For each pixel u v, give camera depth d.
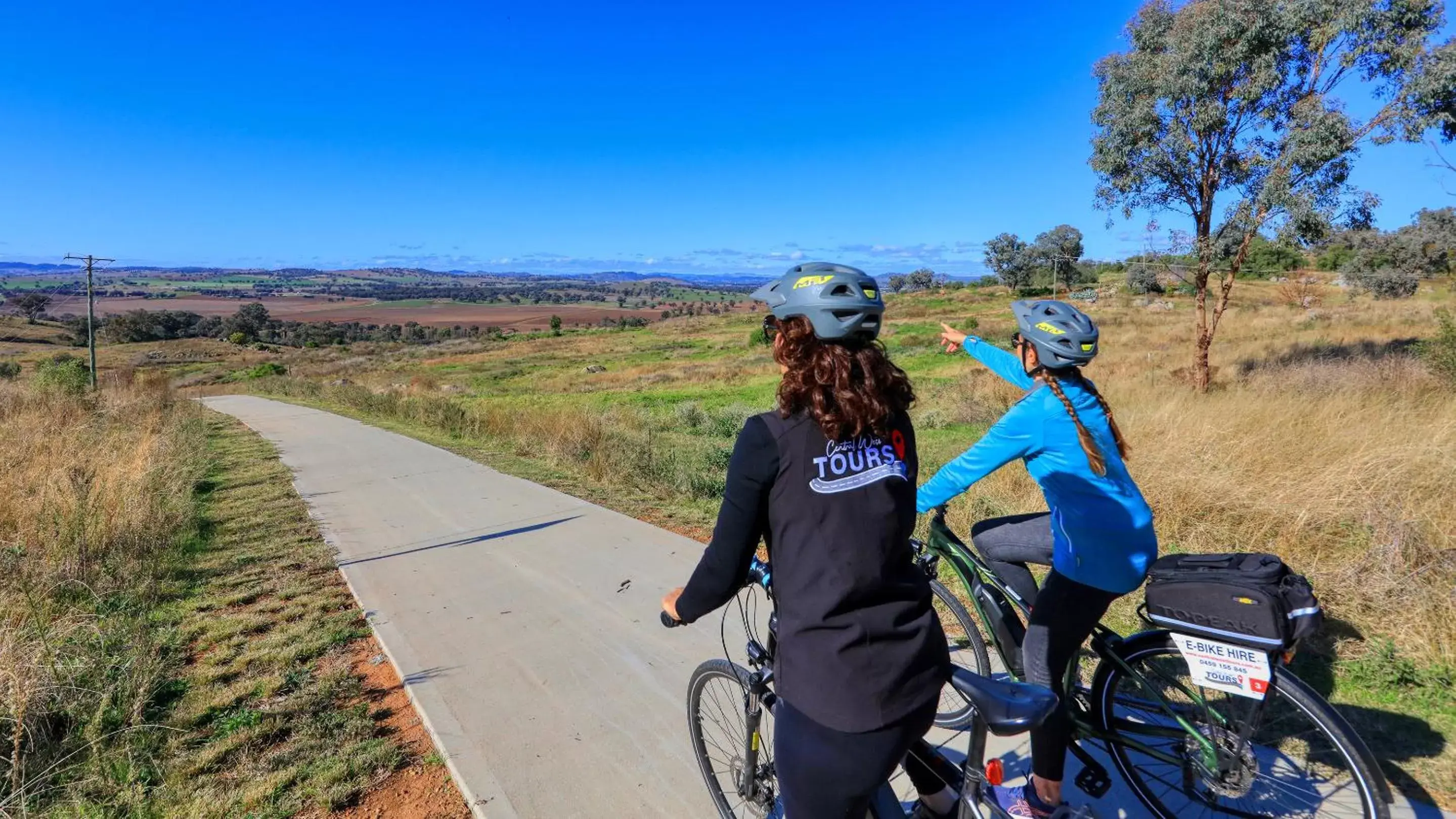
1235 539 4.57
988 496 5.68
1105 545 2.06
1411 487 4.62
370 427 14.70
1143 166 12.16
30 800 2.74
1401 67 10.34
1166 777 2.39
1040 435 2.06
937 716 3.03
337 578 5.32
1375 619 3.47
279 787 2.82
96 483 6.67
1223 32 11.05
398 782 2.88
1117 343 26.50
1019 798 2.24
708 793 2.72
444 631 4.27
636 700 3.41
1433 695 2.91
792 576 1.46
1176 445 6.04
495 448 11.27
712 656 3.82
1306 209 10.78
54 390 17.81
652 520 6.64
